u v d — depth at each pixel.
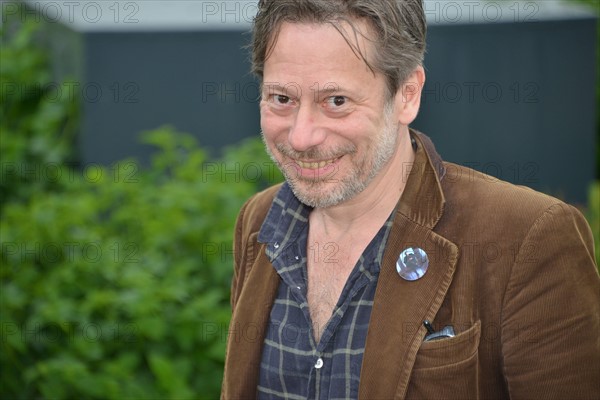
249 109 8.52
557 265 2.89
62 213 6.69
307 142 2.93
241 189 6.71
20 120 8.37
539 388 2.90
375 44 2.90
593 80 8.44
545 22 8.38
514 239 2.95
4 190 7.68
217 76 8.52
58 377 6.10
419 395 2.98
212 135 8.57
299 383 3.26
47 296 6.41
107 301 6.20
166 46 8.49
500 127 8.51
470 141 8.52
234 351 3.45
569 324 2.86
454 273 3.01
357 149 2.99
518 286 2.91
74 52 8.57
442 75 8.49
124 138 8.53
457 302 2.98
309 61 2.88
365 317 3.14
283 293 3.40
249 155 7.12
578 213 3.05
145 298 6.10
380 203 3.21
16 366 6.43
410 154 3.29
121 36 8.46
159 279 6.47
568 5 9.21
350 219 3.25
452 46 8.44
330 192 3.05
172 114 8.55
